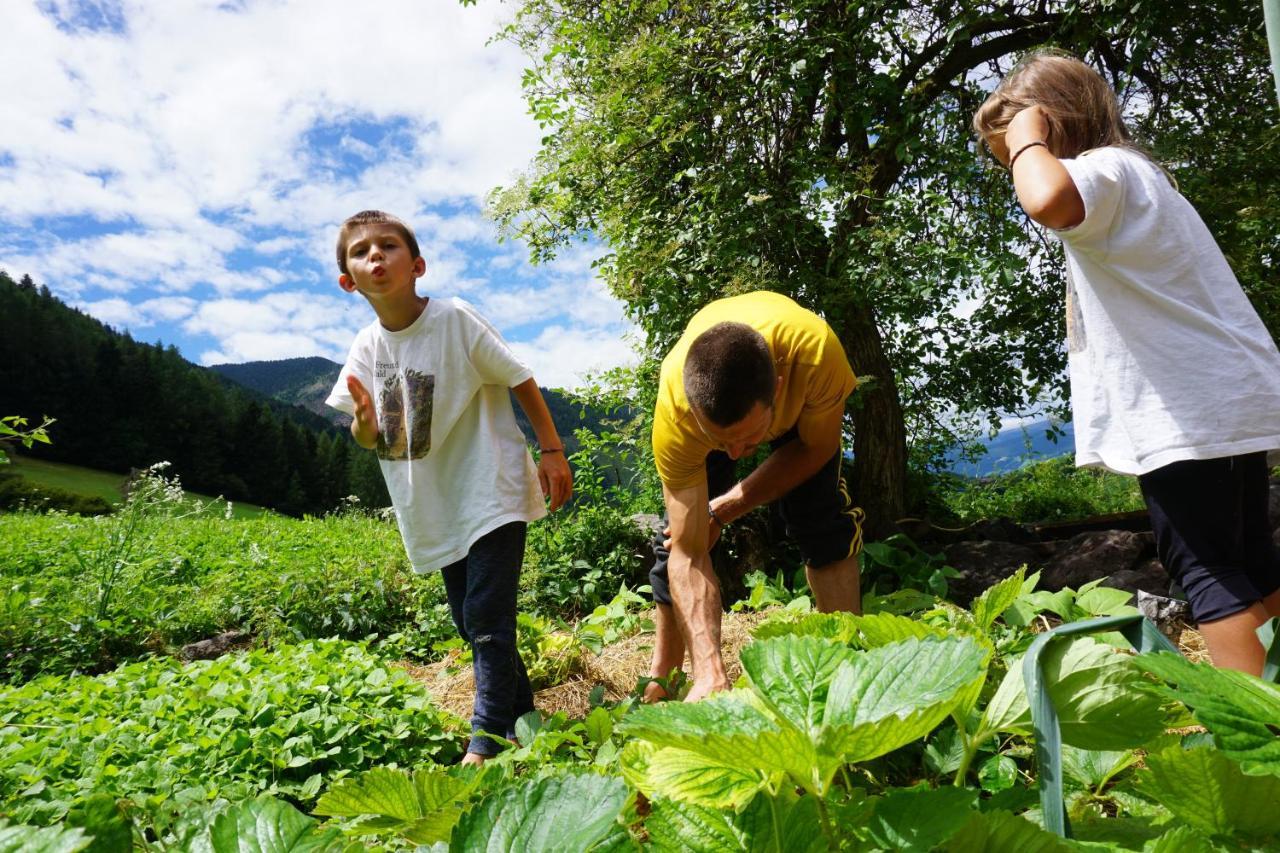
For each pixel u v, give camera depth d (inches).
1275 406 66.5
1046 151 70.6
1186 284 69.0
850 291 216.4
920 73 250.5
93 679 148.8
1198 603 67.5
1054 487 364.5
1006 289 269.9
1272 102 231.0
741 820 28.2
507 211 276.7
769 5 225.3
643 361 267.1
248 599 232.7
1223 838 27.3
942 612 91.7
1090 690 31.8
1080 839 31.0
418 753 109.7
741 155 226.7
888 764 53.3
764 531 229.8
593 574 231.6
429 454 104.3
